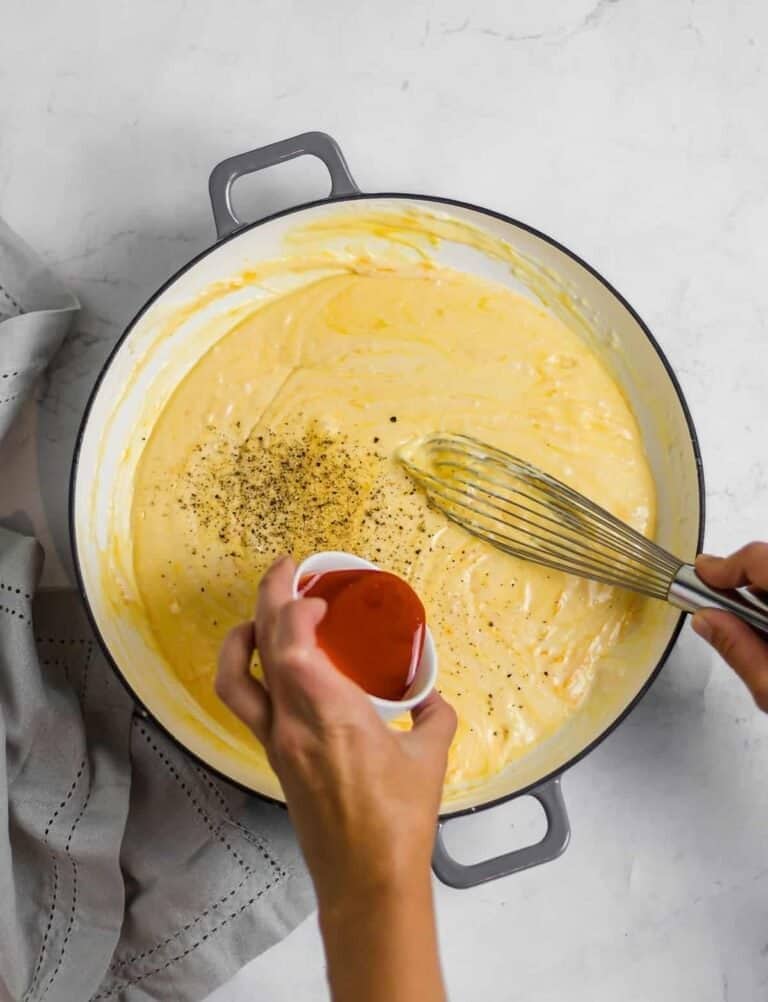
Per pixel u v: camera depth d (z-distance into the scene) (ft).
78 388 3.88
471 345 3.75
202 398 3.67
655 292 4.07
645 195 4.10
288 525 3.59
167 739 3.48
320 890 2.37
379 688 2.84
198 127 4.01
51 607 3.76
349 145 4.04
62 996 3.51
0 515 3.81
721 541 4.00
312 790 2.32
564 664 3.60
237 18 4.04
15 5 4.00
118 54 4.01
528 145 4.09
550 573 3.62
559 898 3.85
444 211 3.67
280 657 2.25
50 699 3.54
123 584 3.62
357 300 3.76
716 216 4.11
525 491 3.61
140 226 3.95
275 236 3.75
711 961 3.87
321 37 4.07
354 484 3.62
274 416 3.66
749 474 4.02
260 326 3.73
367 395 3.69
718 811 3.91
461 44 4.10
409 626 2.90
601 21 4.15
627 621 3.64
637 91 4.14
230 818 3.66
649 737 3.91
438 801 2.48
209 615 3.57
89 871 3.54
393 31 4.09
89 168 3.97
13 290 3.75
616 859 3.87
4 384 3.59
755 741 3.92
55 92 3.99
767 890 3.90
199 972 3.60
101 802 3.55
